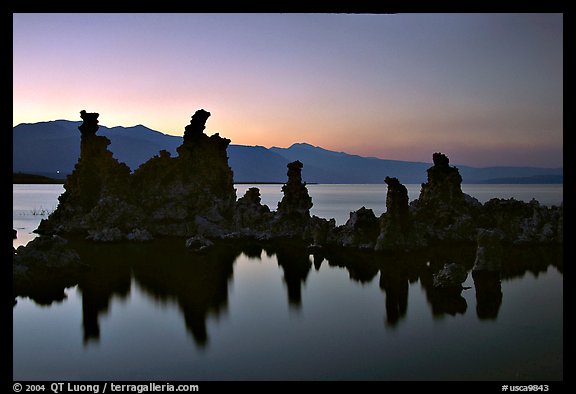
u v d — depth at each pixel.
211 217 68.31
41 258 41.84
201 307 33.03
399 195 54.66
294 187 68.75
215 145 72.38
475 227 59.69
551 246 54.12
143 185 70.50
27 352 24.84
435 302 33.88
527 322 29.08
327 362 23.50
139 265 46.59
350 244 56.81
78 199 69.19
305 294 36.44
